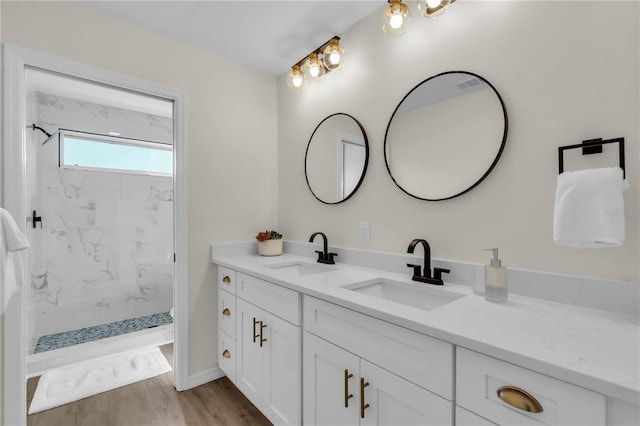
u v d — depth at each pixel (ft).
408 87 5.01
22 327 4.68
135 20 5.72
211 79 6.82
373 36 5.57
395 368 3.09
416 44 4.91
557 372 2.02
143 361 7.48
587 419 1.95
